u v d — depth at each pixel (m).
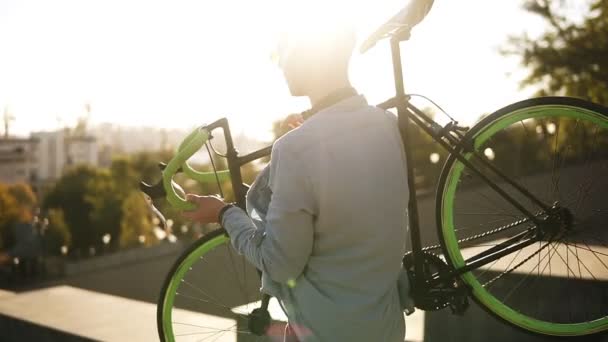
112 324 4.27
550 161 2.26
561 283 2.60
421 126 2.10
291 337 1.85
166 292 2.41
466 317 3.22
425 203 2.78
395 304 1.82
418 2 1.96
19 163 86.88
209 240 2.38
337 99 1.74
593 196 2.19
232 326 2.45
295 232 1.65
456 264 2.18
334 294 1.73
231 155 2.18
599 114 2.02
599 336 2.20
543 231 2.15
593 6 14.72
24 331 4.54
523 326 2.23
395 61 2.04
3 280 17.22
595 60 14.41
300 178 1.65
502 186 2.17
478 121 2.14
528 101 2.09
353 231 1.70
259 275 2.32
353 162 1.69
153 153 44.59
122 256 19.02
